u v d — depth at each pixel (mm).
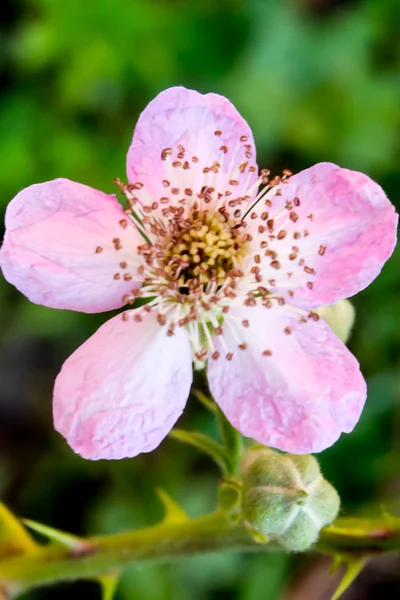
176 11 183
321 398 120
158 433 121
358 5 204
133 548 130
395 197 182
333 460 175
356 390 120
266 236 126
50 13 181
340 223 124
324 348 122
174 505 132
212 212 127
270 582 172
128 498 174
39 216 121
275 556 173
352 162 183
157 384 122
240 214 127
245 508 122
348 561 123
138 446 120
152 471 175
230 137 126
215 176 127
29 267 120
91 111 181
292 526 121
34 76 183
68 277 121
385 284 178
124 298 122
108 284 123
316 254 124
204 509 173
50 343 193
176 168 126
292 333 123
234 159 127
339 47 187
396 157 183
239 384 122
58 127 180
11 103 182
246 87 182
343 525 125
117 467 176
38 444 184
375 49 190
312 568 176
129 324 123
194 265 126
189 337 124
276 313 124
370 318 178
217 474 175
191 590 170
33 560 132
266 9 186
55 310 178
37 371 191
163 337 123
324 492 122
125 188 123
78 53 180
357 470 174
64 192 122
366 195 123
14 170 177
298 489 120
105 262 123
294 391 121
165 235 125
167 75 181
